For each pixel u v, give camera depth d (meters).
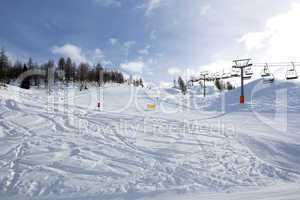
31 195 4.96
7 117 12.66
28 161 6.74
